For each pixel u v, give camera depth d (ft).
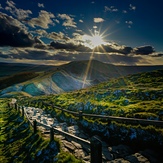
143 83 118.21
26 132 54.75
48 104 97.60
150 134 38.52
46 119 70.49
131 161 31.63
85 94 105.19
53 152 37.52
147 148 37.27
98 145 25.38
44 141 42.86
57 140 40.45
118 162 31.53
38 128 53.78
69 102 93.30
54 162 34.12
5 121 77.92
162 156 33.88
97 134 49.37
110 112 59.41
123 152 37.29
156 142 36.78
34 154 40.01
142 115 48.91
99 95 90.43
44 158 37.24
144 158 32.53
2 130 65.92
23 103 140.05
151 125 40.50
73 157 33.71
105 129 48.03
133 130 41.88
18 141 50.62
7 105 134.21
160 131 37.60
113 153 37.01
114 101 74.59
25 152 43.24
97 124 51.19
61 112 74.90
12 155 44.27
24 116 74.28
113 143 43.86
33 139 46.96
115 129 45.68
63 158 34.06
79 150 37.50
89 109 71.05
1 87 549.54
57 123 64.64
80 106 78.13
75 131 52.80
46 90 420.36
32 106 117.80
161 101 62.08
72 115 66.54
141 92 77.51
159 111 49.44
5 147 50.42
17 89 361.10
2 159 43.70
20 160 40.78
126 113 54.08
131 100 71.61
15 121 72.74
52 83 505.66
